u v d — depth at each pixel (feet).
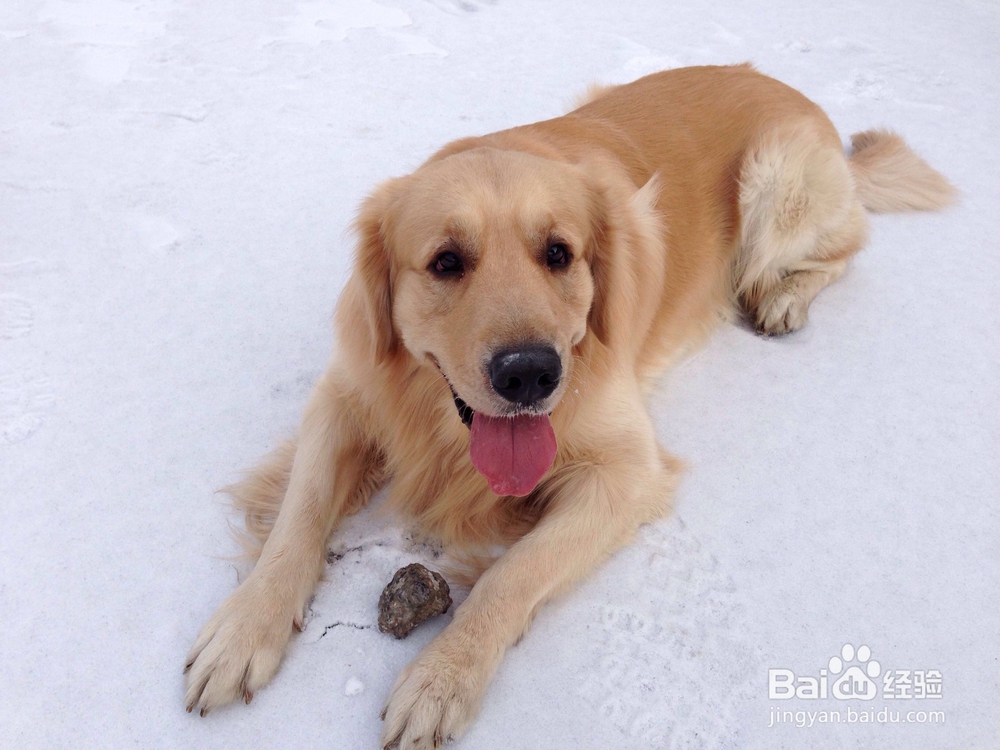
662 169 2.38
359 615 1.71
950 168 3.33
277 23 4.38
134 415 2.13
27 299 2.47
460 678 1.53
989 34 4.64
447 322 1.64
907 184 3.05
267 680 1.57
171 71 3.81
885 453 2.12
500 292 1.58
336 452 1.95
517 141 2.07
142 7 4.52
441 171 1.75
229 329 2.41
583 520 1.82
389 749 1.47
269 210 2.90
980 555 1.88
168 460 2.02
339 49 4.10
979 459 2.11
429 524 1.94
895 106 3.82
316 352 2.36
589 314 1.90
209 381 2.25
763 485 2.04
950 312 2.59
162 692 1.57
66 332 2.37
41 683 1.57
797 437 2.17
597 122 2.39
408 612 1.65
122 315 2.44
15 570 1.76
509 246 1.65
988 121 3.71
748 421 2.22
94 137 3.27
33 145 3.19
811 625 1.73
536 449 1.63
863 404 2.27
